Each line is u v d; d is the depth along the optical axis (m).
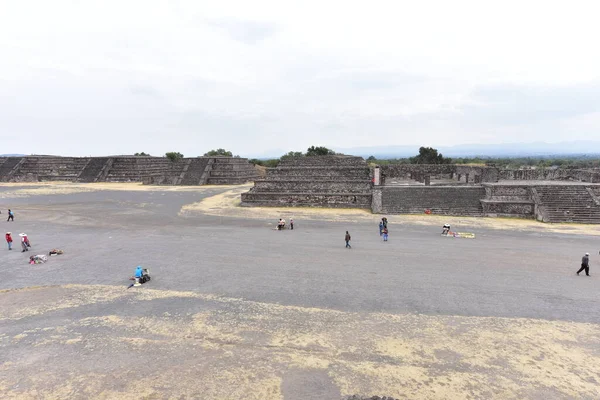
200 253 20.47
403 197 36.25
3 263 18.83
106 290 14.98
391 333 11.34
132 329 11.62
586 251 20.77
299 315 12.57
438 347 10.54
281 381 8.97
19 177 72.81
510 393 8.53
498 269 17.44
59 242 23.31
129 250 21.20
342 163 52.94
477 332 11.39
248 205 39.84
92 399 8.33
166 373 9.30
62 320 12.29
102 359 9.95
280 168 48.09
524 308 13.12
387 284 15.48
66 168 78.06
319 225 29.03
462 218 31.69
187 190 55.44
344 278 16.25
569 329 11.58
